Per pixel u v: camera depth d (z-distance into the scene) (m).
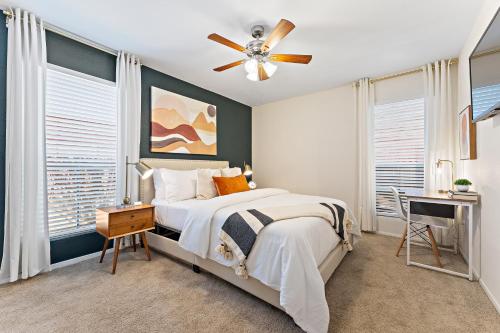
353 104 3.65
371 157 3.40
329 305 1.63
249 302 1.67
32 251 1.99
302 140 4.27
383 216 3.40
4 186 1.93
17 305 1.60
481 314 1.53
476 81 1.73
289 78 3.45
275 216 1.75
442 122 2.82
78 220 2.39
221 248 1.76
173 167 3.23
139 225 2.31
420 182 3.14
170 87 3.34
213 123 3.99
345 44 2.49
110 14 2.00
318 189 4.06
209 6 1.89
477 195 2.00
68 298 1.69
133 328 1.39
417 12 1.96
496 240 1.64
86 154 2.46
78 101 2.40
